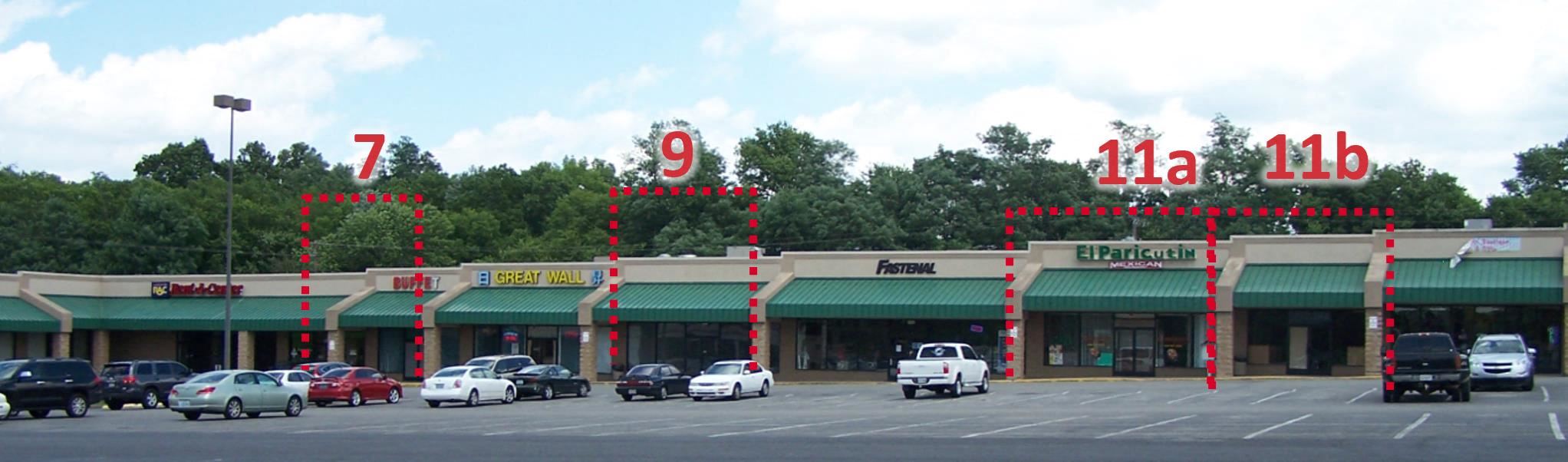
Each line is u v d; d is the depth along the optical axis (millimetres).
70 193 107875
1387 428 27922
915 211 89812
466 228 105625
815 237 86938
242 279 73375
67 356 68312
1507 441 24719
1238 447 24219
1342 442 24844
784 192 91125
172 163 148750
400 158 171750
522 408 45469
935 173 91875
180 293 73375
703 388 49406
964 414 36656
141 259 96375
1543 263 52750
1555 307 52594
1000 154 92688
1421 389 37750
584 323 63969
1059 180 89562
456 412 42781
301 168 156000
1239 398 41625
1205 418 32219
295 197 129375
